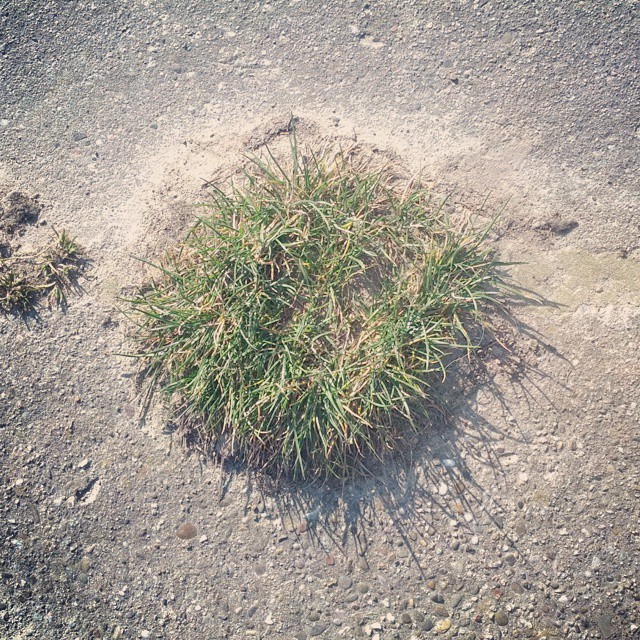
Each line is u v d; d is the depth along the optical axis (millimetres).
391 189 598
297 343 556
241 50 667
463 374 581
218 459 583
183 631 570
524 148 628
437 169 622
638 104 638
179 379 578
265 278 563
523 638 556
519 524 568
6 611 585
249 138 634
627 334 586
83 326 609
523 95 643
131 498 586
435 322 559
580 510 567
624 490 567
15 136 655
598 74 646
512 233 607
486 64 653
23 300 612
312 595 568
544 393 581
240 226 568
